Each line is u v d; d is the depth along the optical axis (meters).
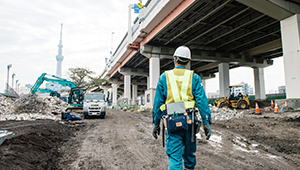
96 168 3.63
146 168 3.62
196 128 2.10
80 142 5.90
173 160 2.02
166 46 27.48
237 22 20.08
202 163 3.81
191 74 2.23
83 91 18.75
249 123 8.17
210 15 18.47
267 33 22.27
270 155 4.32
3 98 14.34
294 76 13.62
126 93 41.28
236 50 29.55
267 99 31.23
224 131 7.08
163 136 2.25
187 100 2.13
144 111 24.09
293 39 13.83
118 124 10.38
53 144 5.13
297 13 13.99
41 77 18.89
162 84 2.24
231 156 4.27
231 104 19.59
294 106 13.32
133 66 41.53
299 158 4.05
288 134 6.06
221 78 29.34
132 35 28.30
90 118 14.14
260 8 14.02
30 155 3.65
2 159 3.04
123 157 4.35
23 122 8.95
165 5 17.39
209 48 27.22
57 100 16.88
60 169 3.54
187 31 22.55
